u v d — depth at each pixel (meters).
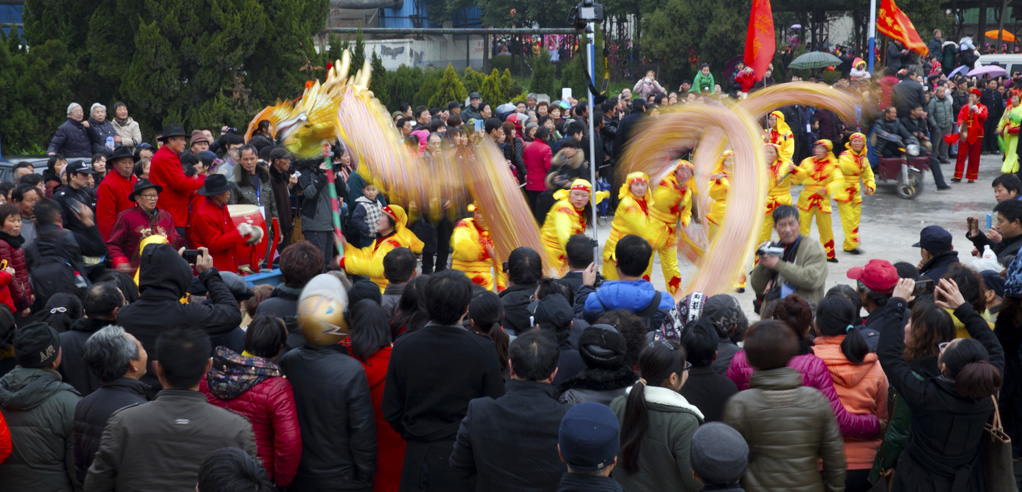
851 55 29.14
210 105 18.09
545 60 30.67
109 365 3.72
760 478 3.56
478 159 7.91
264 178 9.09
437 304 3.90
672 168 8.73
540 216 11.19
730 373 4.35
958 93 20.44
